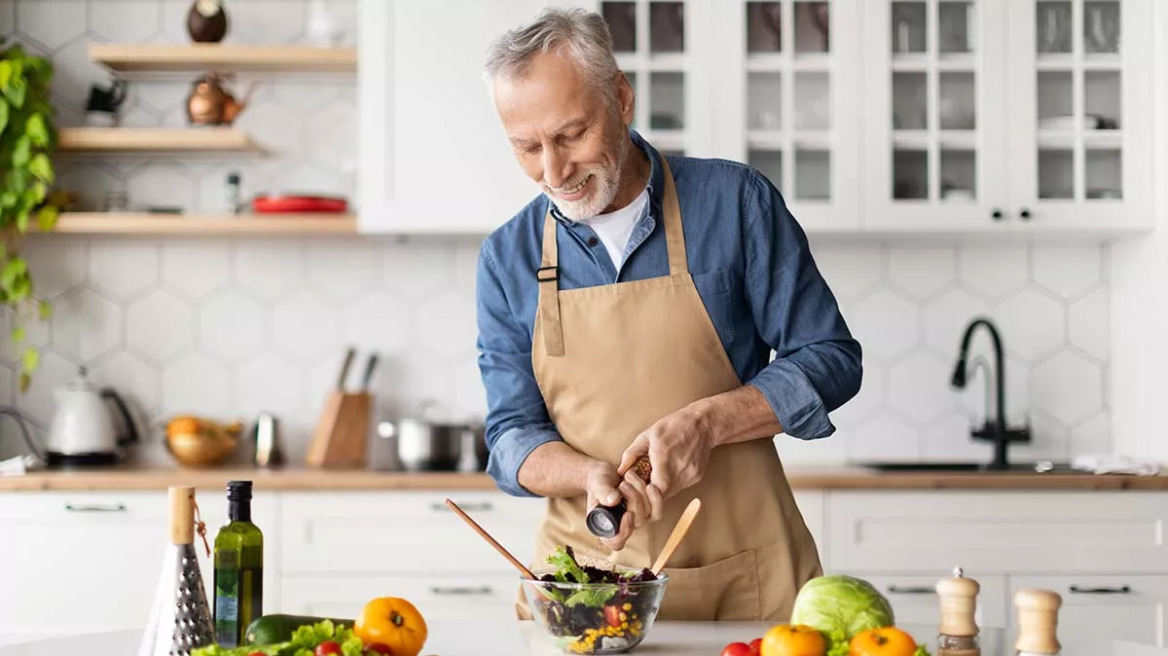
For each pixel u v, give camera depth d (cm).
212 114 359
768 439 200
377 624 138
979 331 380
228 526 149
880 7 348
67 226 351
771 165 349
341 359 380
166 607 140
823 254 382
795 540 198
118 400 368
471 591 323
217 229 350
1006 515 323
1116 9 352
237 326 380
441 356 381
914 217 347
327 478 324
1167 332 345
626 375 198
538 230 205
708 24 348
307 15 380
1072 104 351
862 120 348
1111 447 378
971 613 150
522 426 203
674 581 192
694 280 199
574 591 150
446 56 346
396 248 382
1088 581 322
